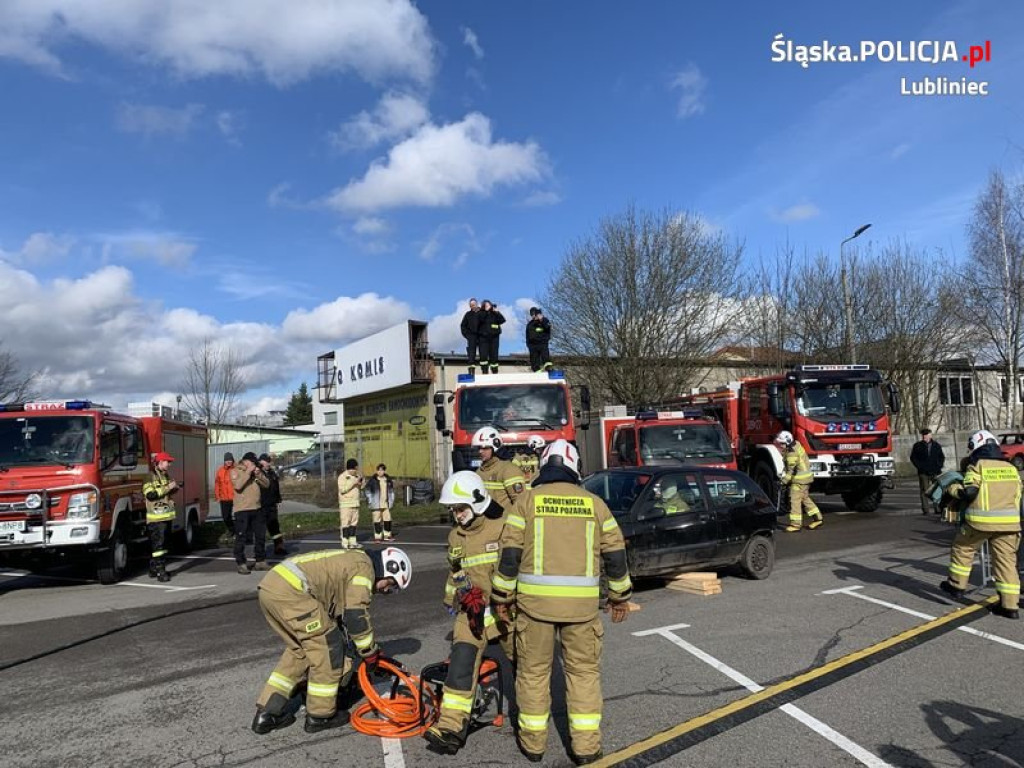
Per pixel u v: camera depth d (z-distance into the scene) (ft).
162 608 28.96
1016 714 15.29
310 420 309.42
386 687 17.95
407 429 101.19
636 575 26.81
